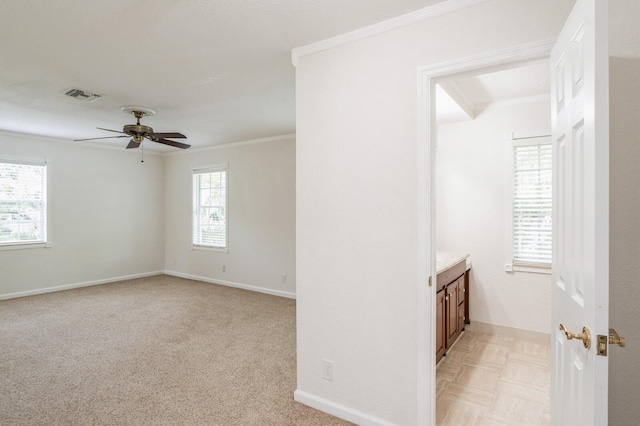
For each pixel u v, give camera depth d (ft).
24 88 10.45
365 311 7.00
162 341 11.80
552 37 5.36
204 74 9.43
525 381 9.10
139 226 22.22
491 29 5.79
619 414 4.89
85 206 19.76
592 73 3.58
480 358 10.46
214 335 12.38
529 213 11.99
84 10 6.30
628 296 4.83
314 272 7.66
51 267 18.52
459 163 13.12
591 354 3.66
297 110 7.88
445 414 7.68
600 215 3.49
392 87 6.68
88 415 7.50
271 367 9.82
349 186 7.16
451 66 6.10
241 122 14.98
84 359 10.34
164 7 6.22
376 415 6.90
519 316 12.07
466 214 13.00
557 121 5.16
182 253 22.58
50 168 18.35
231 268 20.20
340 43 7.23
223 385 8.80
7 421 7.28
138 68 9.00
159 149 22.02
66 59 8.41
